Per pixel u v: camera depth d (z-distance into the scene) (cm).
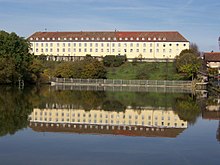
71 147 3006
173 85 13250
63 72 14662
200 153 2830
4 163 2525
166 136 3525
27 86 12019
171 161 2598
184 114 5194
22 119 4419
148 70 16325
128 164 2523
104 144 3138
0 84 11831
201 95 8944
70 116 4853
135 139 3369
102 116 4941
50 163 2541
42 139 3300
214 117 4856
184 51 17825
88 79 14250
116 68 17188
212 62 19662
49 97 7694
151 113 5312
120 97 8162
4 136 3394
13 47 11925
